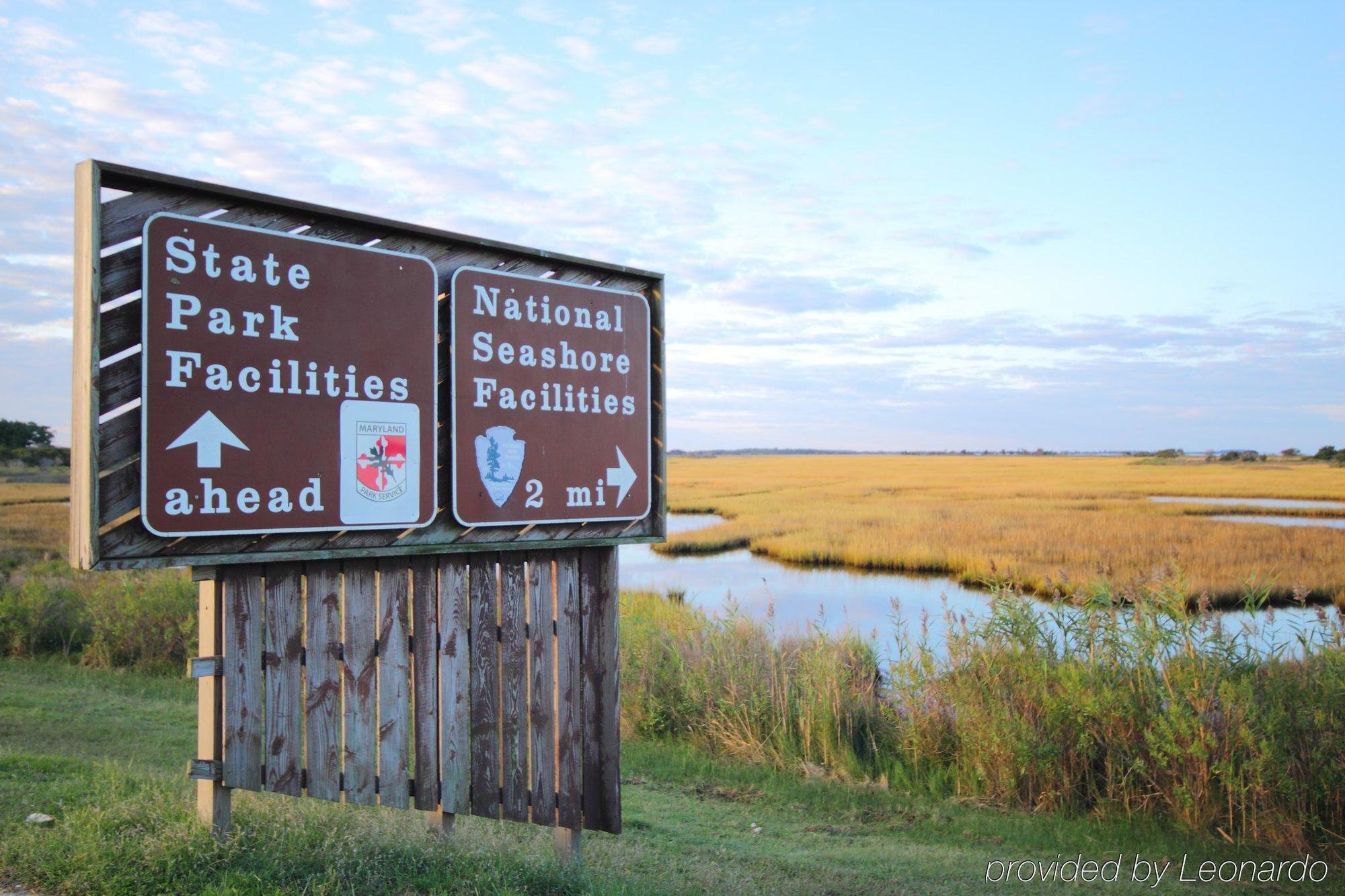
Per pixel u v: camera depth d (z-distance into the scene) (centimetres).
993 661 954
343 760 493
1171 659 894
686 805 844
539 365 575
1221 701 839
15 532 2742
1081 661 925
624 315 623
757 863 661
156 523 423
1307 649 880
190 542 439
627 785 905
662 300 647
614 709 606
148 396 423
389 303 506
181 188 433
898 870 670
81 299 409
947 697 991
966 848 754
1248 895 671
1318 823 788
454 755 534
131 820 481
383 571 512
